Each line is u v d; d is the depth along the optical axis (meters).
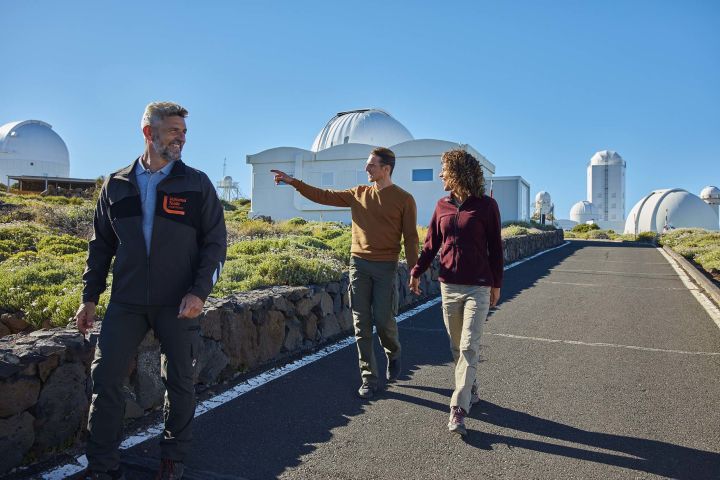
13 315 5.74
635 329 7.04
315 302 6.09
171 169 2.95
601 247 27.06
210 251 2.94
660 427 3.82
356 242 4.45
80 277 7.33
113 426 2.81
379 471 3.11
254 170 36.12
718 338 6.57
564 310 8.38
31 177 40.97
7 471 3.01
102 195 2.97
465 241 3.84
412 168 32.19
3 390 3.00
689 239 28.84
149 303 2.84
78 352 3.43
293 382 4.67
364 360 4.40
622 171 107.62
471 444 3.49
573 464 3.24
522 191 38.22
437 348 5.98
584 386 4.70
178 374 2.91
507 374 5.03
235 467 3.14
